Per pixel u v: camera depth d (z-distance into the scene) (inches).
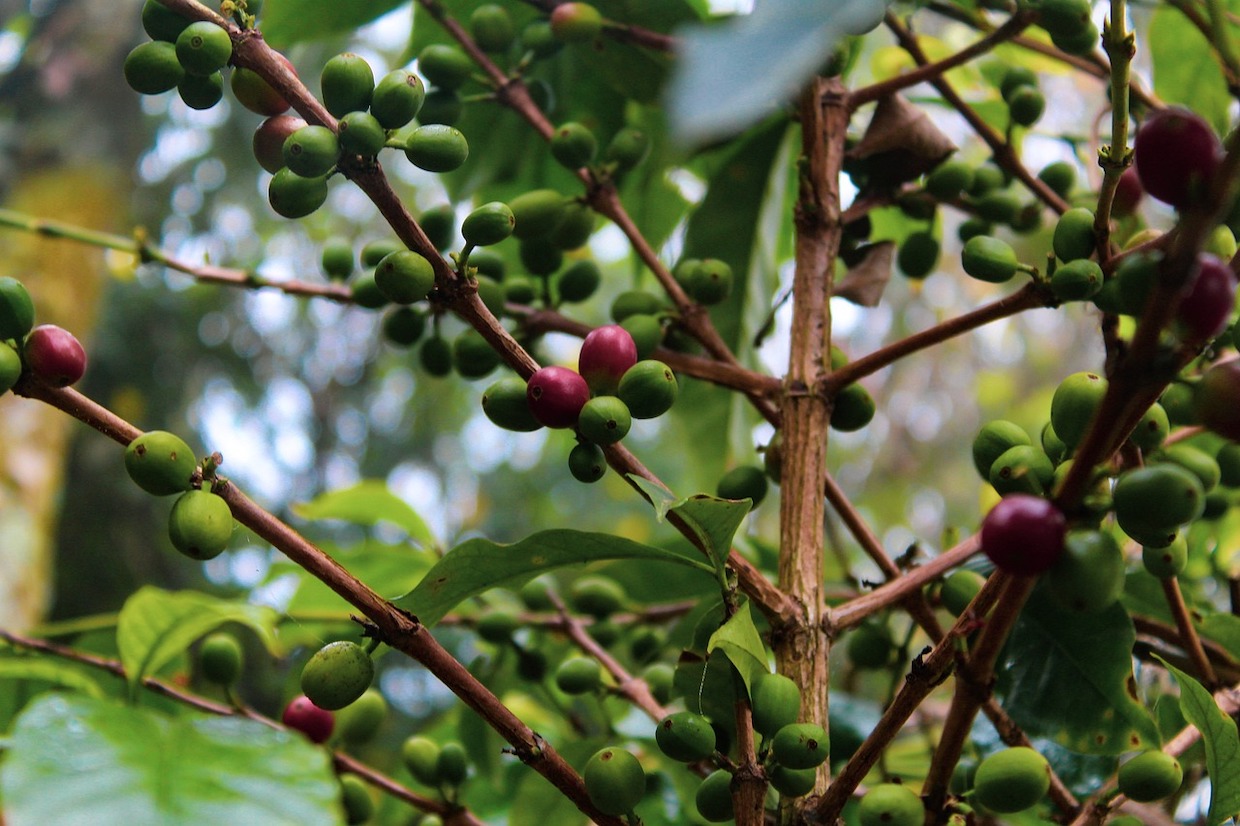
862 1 21.4
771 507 66.1
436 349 32.9
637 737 33.6
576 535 27.0
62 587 105.8
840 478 123.3
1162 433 26.9
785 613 27.8
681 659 27.7
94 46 89.5
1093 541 23.8
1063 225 27.3
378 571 35.9
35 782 22.9
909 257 33.8
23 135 86.0
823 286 30.3
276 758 23.8
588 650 33.4
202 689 44.9
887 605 28.6
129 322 110.6
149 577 108.2
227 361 120.3
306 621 35.1
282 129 26.9
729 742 28.0
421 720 81.7
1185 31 35.1
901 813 26.0
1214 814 27.6
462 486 126.3
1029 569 23.6
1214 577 34.9
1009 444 26.9
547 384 26.3
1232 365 23.2
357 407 129.5
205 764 23.5
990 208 33.2
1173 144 22.9
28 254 70.2
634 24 34.0
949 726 26.1
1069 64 35.0
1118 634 28.9
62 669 31.4
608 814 26.1
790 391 29.5
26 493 58.2
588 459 26.5
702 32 21.3
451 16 34.7
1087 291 26.7
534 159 36.6
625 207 37.3
